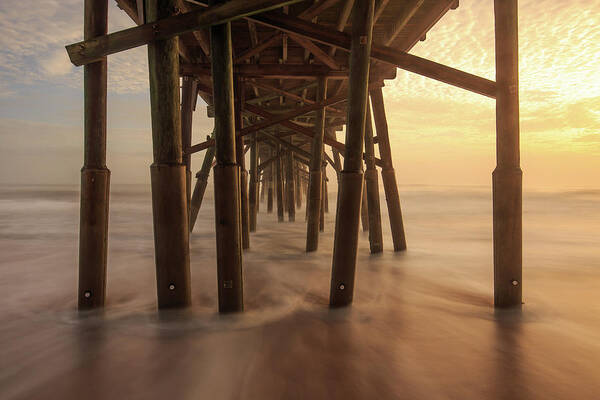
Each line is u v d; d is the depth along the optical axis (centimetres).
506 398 213
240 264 327
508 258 343
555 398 213
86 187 326
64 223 1294
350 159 330
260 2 279
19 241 885
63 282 482
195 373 238
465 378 234
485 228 1155
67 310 358
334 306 350
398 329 311
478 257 643
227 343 281
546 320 333
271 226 1114
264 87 721
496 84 330
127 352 267
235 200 319
